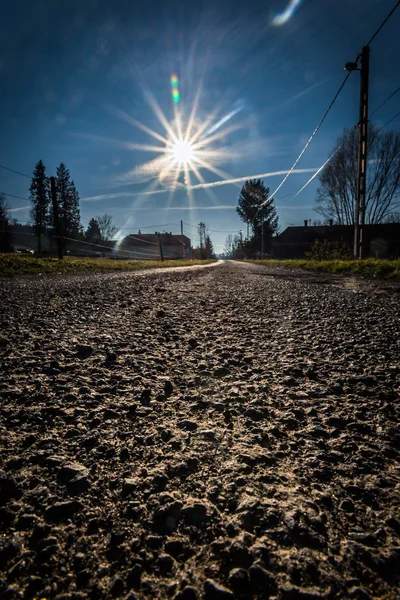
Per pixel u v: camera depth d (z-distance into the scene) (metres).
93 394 1.66
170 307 4.71
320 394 1.69
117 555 0.75
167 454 1.15
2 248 43.69
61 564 0.72
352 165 22.78
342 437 1.28
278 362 2.22
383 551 0.76
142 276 11.46
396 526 0.84
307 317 3.84
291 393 1.71
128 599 0.64
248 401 1.62
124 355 2.35
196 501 0.92
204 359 2.30
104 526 0.83
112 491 0.96
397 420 1.42
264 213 58.78
